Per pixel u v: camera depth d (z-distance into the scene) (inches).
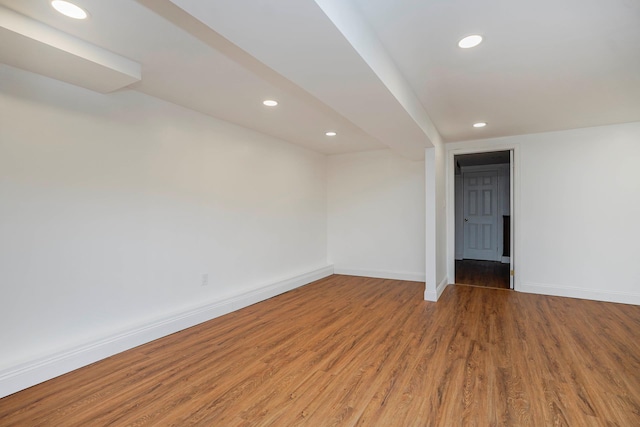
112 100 100.0
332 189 220.5
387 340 106.1
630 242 147.2
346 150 206.1
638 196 145.7
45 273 84.7
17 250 80.0
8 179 78.6
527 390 75.9
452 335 109.8
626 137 147.6
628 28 71.8
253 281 155.9
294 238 186.9
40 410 68.8
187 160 123.9
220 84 100.7
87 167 93.7
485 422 64.7
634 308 139.3
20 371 76.3
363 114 103.4
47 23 67.7
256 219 158.1
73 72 82.4
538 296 159.9
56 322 86.7
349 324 121.5
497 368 86.4
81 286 92.1
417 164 195.8
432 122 144.6
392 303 148.8
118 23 68.1
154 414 67.7
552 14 67.1
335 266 219.5
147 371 85.9
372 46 72.8
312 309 140.1
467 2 63.3
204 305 126.0
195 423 64.9
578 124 148.8
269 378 82.4
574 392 74.8
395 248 201.9
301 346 101.8
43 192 84.6
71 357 85.6
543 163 163.8
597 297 152.8
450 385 78.4
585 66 90.6
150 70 90.7
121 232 102.3
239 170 148.0
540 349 98.0
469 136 172.2
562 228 160.1
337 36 58.8
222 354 96.3
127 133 104.0
